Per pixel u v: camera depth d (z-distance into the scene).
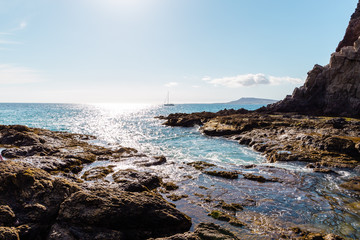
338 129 33.16
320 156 23.20
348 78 53.59
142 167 19.77
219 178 17.36
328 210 12.18
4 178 9.30
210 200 13.12
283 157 23.62
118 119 94.94
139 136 44.91
